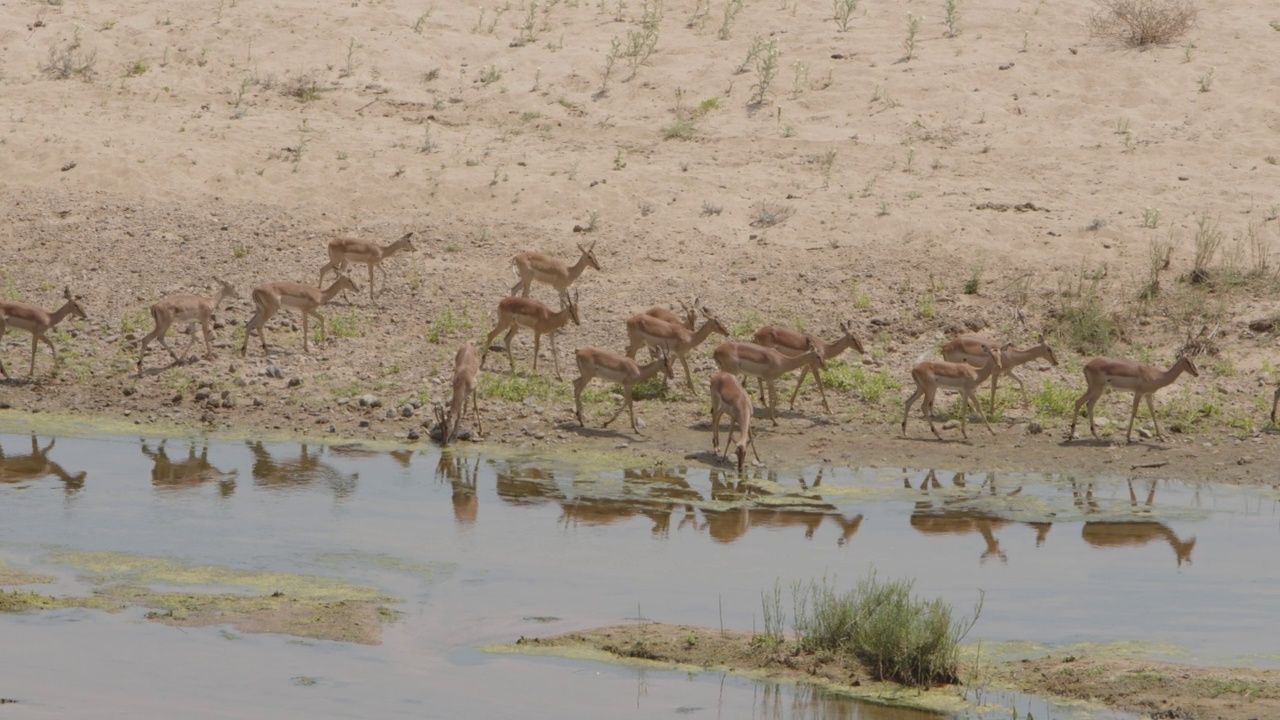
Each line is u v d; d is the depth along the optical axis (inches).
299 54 3939.5
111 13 4143.7
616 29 4097.0
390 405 2364.7
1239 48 3828.7
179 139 3533.5
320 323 2746.1
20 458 2097.7
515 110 3705.7
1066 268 2908.5
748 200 3238.2
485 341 2664.9
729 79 3794.3
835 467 2098.9
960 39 3941.9
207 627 1476.4
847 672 1358.3
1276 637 1433.3
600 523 1831.9
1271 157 3351.4
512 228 3161.9
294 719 1243.2
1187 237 3006.9
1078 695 1294.3
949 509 1898.4
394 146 3503.9
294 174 3378.4
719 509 1894.7
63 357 2568.9
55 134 3521.2
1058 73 3750.0
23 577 1619.1
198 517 1841.8
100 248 3058.6
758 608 1524.4
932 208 3161.9
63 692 1305.4
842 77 3759.8
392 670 1363.2
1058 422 2320.4
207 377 2470.5
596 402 2397.9
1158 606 1528.1
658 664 1381.6
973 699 1294.3
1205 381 2476.6
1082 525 1830.7
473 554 1708.9
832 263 2970.0
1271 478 2044.8
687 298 2847.0
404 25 4089.6
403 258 3029.0
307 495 1937.7
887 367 2551.7
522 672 1359.5
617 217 3191.4
